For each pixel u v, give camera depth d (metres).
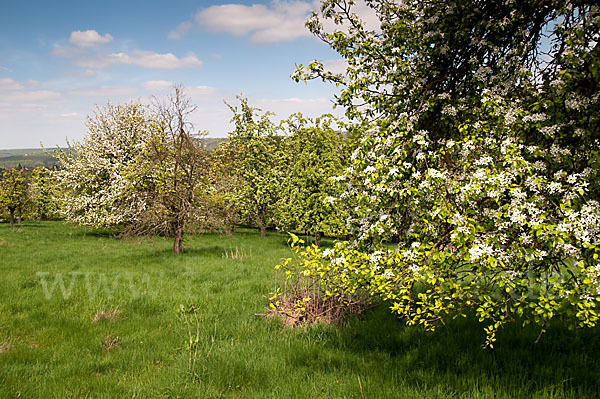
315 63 6.19
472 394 4.53
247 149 25.77
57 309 8.54
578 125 4.50
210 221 17.50
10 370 5.46
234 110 25.88
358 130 6.20
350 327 6.95
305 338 6.63
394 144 4.81
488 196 4.16
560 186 3.95
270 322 7.38
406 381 4.95
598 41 4.26
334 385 4.93
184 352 6.02
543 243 3.90
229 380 5.14
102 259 15.25
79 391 4.94
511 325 6.54
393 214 5.34
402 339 6.34
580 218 3.78
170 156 16.95
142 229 17.19
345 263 4.80
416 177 4.61
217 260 15.08
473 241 3.97
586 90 4.41
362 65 6.09
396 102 5.89
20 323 7.57
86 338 6.80
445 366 5.37
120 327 7.41
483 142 4.75
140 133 25.41
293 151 24.22
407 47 5.91
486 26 5.19
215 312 8.27
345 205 6.09
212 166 18.56
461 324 6.75
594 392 4.38
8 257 15.45
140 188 17.97
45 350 6.27
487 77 5.27
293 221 20.66
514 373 4.95
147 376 5.39
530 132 4.83
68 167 25.45
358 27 6.17
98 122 26.39
